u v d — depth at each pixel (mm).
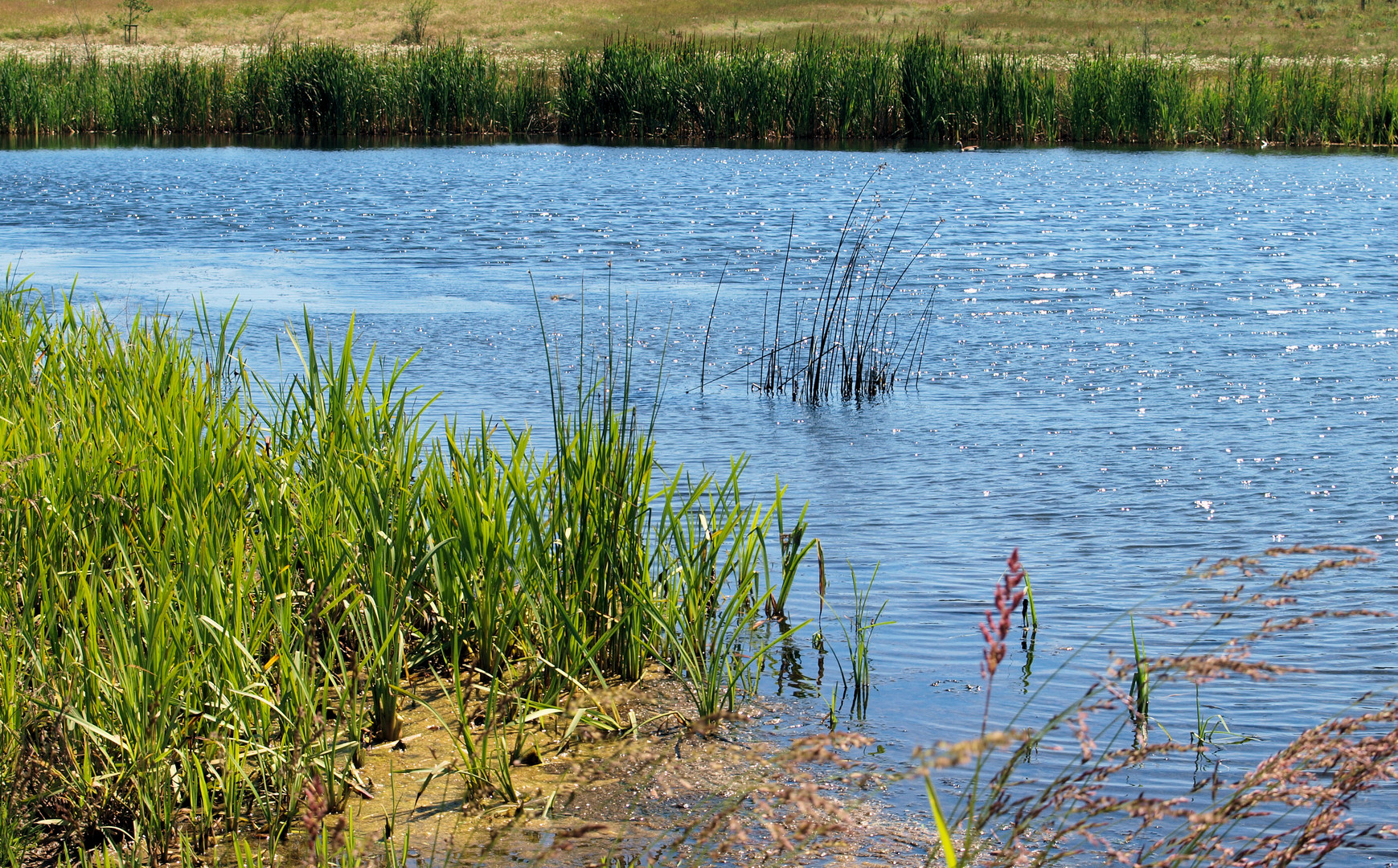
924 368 13078
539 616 5992
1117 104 38188
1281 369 12688
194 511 5922
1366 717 3338
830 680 6160
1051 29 71438
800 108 39875
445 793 5117
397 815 4938
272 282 17672
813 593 7309
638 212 24125
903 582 7441
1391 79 44688
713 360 13492
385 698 5551
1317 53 61438
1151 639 6562
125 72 43750
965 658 6391
